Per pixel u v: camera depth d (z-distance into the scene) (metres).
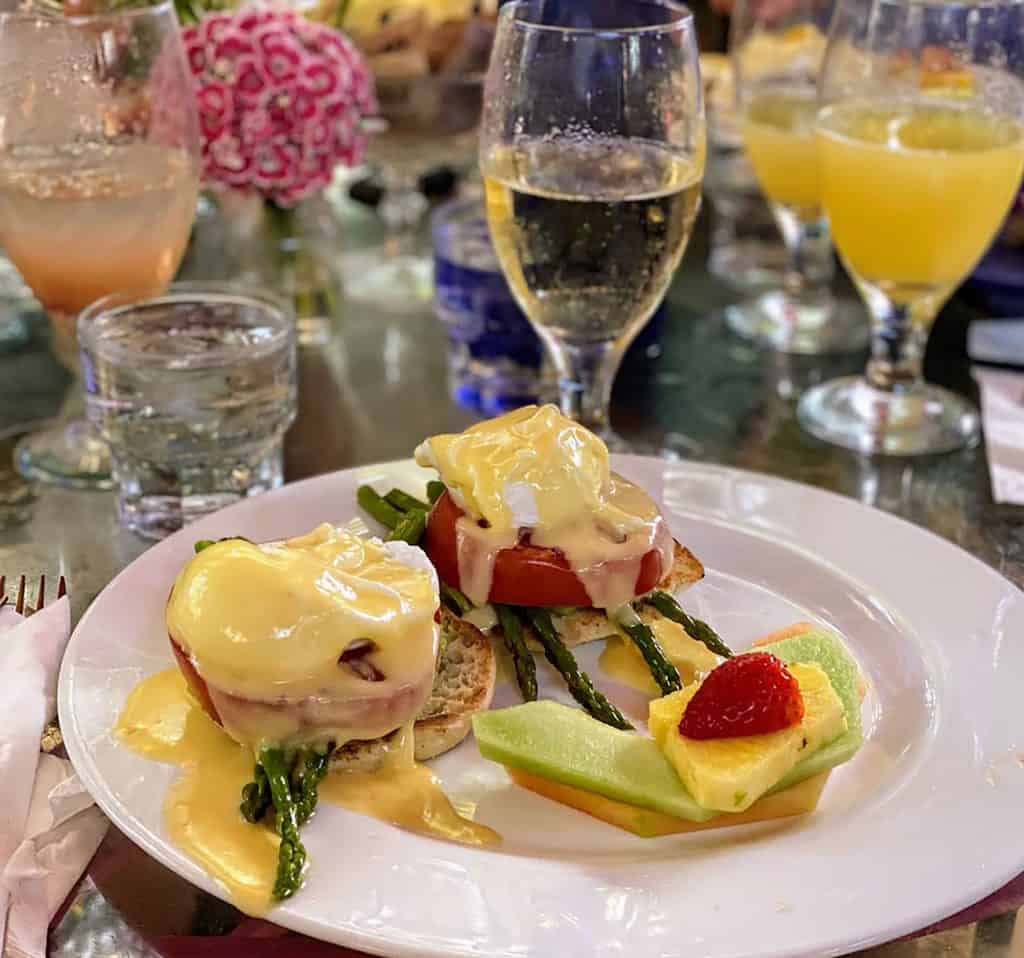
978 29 1.51
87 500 1.49
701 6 2.90
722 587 1.25
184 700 1.03
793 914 0.84
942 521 1.48
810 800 0.98
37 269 1.49
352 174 2.51
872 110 1.56
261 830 0.90
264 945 0.90
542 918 0.83
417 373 1.81
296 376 1.63
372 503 1.30
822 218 1.97
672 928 0.83
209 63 1.74
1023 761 0.99
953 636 1.15
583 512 1.13
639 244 1.32
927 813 0.94
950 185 1.49
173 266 1.56
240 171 1.78
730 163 2.25
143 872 0.96
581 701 1.09
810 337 1.92
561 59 1.30
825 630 1.18
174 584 1.09
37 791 1.00
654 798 0.95
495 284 1.62
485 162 1.36
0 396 1.73
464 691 1.07
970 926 0.93
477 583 1.12
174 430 1.38
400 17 2.02
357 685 0.96
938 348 1.89
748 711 0.97
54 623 1.12
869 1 1.54
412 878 0.86
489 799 0.99
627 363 1.80
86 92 1.46
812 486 1.50
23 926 0.90
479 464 1.13
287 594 0.96
